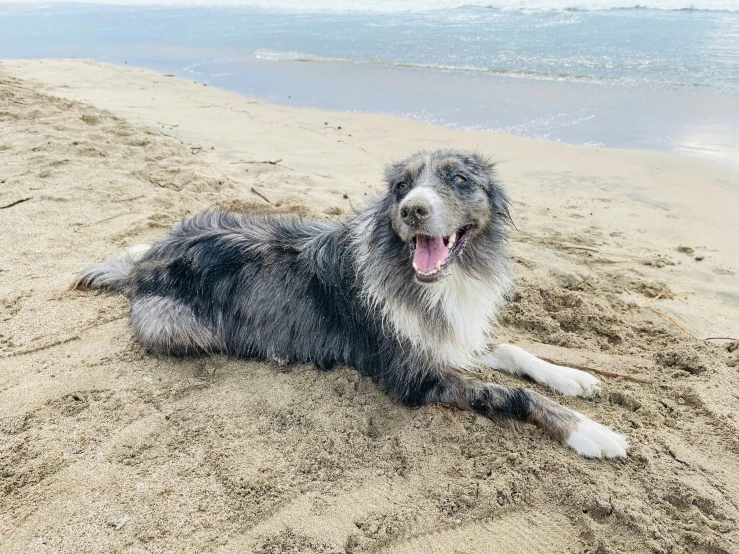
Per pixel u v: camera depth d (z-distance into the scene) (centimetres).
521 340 112
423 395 94
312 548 69
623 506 74
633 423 90
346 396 95
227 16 695
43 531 69
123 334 106
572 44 397
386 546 70
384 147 229
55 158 175
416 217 81
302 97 314
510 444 85
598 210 173
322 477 79
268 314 104
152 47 498
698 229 160
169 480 77
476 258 94
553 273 136
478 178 93
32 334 104
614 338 112
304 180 189
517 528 73
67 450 80
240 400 93
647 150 217
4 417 85
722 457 83
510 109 275
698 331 116
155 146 199
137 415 88
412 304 93
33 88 304
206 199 163
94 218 145
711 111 255
